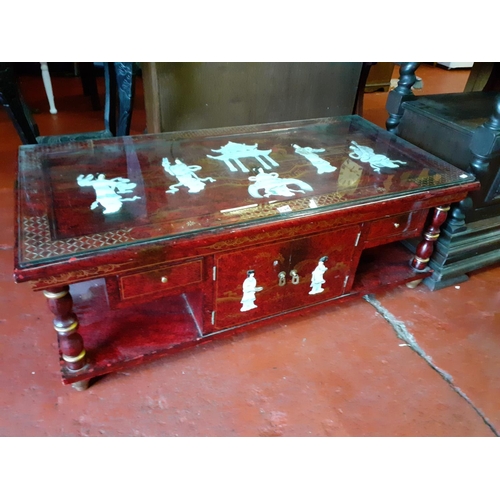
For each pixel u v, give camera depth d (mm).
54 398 1204
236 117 2195
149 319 1340
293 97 2283
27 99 3400
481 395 1308
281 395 1261
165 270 1096
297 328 1493
